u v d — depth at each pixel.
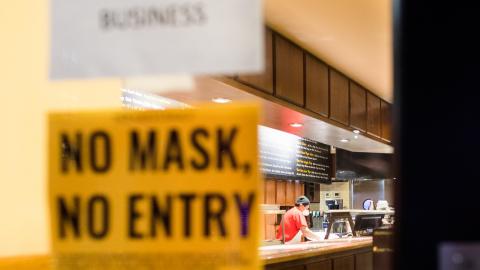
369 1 3.46
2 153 1.48
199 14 1.17
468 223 1.01
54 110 1.30
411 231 1.03
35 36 1.43
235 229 1.18
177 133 1.21
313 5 3.58
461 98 1.03
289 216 6.28
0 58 1.49
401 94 1.05
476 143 1.01
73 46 1.22
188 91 1.36
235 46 1.15
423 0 1.05
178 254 1.19
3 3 1.49
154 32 1.18
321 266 4.87
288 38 4.38
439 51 1.04
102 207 1.23
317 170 8.45
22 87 1.48
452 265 1.00
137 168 1.22
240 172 1.19
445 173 1.02
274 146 7.17
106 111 1.24
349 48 4.64
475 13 1.03
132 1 1.19
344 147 7.86
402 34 1.06
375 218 7.01
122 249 1.22
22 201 1.47
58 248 1.24
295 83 4.52
